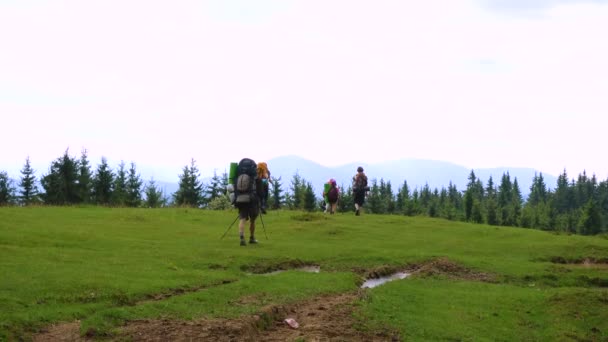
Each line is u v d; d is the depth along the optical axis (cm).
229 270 1741
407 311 1341
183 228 2703
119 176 9250
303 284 1515
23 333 995
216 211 3678
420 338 1133
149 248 1994
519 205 13462
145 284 1376
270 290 1408
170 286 1388
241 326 1033
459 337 1178
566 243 2692
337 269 1942
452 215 12862
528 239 2825
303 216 3284
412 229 3038
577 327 1394
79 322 1081
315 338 1020
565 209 17150
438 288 1698
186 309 1167
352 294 1475
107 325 1036
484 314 1411
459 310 1425
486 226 3288
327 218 3303
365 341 1057
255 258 1925
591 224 11319
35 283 1285
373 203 11381
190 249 2014
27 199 8869
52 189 7900
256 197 2222
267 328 1112
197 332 1007
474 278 1959
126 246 2006
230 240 2344
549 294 1659
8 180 8888
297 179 10662
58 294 1222
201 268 1734
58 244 1961
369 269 1953
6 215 2670
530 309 1505
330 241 2538
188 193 9219
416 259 2153
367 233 2809
